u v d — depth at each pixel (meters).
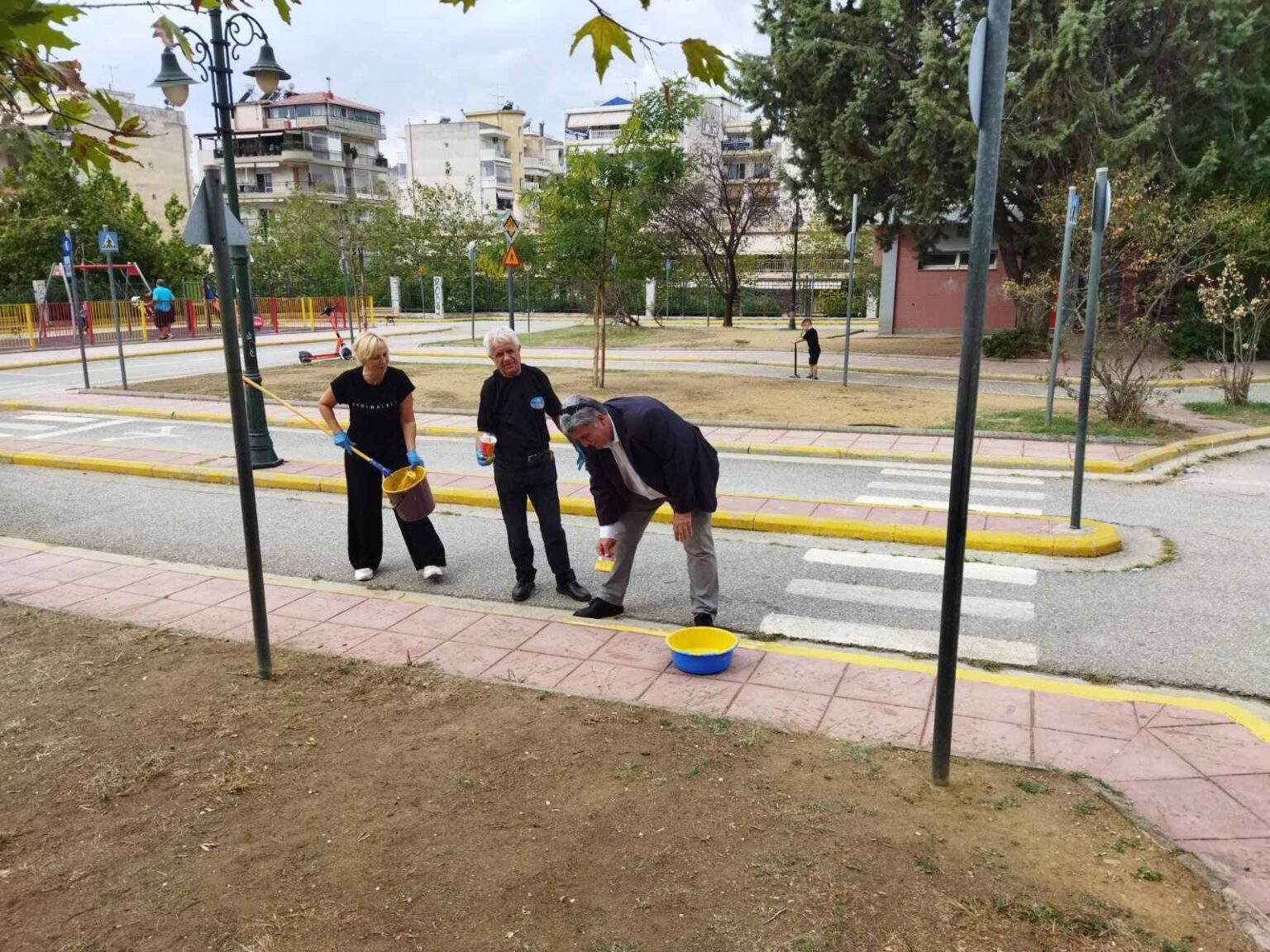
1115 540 6.84
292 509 8.62
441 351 27.52
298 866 3.00
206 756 3.75
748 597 5.96
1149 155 18.78
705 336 32.22
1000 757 3.68
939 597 5.93
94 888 2.91
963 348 3.08
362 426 6.13
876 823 3.18
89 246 35.62
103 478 10.13
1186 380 16.77
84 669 4.68
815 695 4.30
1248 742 3.79
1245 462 10.10
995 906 2.74
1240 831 3.15
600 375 17.12
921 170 19.31
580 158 15.44
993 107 2.89
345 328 40.59
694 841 3.08
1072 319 12.60
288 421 13.96
